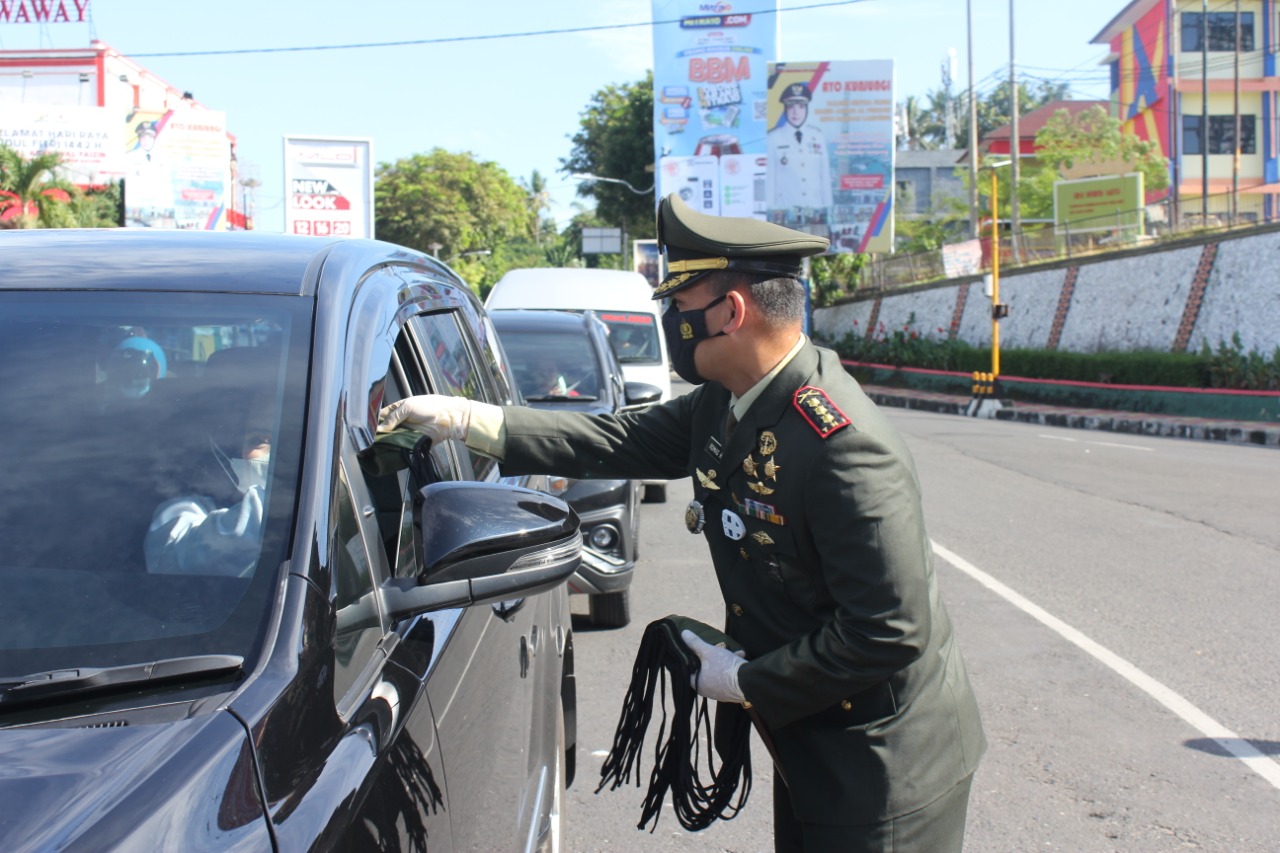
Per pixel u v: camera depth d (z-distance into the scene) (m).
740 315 1.99
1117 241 30.62
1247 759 4.48
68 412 1.76
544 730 2.79
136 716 1.35
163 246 2.19
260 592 1.54
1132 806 4.05
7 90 32.78
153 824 1.18
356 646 1.62
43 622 1.50
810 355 2.04
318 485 1.69
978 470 13.70
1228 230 24.75
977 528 9.55
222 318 1.92
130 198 32.47
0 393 1.78
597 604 6.25
